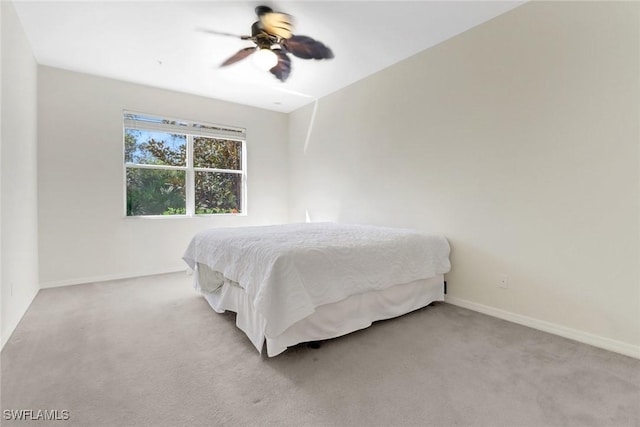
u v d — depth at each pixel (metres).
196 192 4.45
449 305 2.83
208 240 2.80
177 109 4.21
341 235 2.62
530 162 2.32
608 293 1.98
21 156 2.56
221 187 4.68
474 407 1.41
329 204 4.44
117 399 1.46
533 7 2.29
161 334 2.19
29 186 2.87
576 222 2.11
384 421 1.32
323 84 3.99
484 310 2.62
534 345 2.02
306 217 4.88
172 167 4.22
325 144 4.47
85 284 3.50
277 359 1.84
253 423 1.31
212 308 2.71
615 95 1.93
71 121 3.48
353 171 4.01
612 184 1.95
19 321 2.40
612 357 1.86
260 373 1.69
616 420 1.33
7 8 2.17
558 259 2.19
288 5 2.33
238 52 3.08
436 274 2.74
